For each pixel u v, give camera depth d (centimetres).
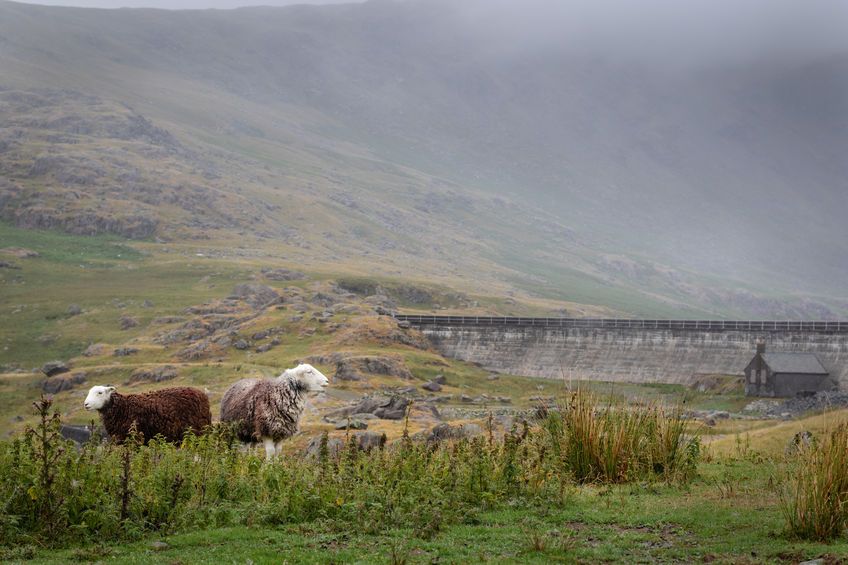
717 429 6438
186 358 16825
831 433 1700
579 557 1488
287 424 2841
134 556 1475
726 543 1564
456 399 13262
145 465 1891
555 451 2309
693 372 15975
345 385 13125
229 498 1850
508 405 12656
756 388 14112
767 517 1744
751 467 2592
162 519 1720
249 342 17400
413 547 1559
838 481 1587
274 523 1750
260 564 1416
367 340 17100
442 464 2027
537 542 1534
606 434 2314
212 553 1495
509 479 2019
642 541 1616
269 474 1927
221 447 2189
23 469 1648
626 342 17050
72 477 1673
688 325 16488
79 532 1611
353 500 1811
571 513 1852
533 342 17938
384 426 5338
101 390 2673
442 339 18750
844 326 14925
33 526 1612
